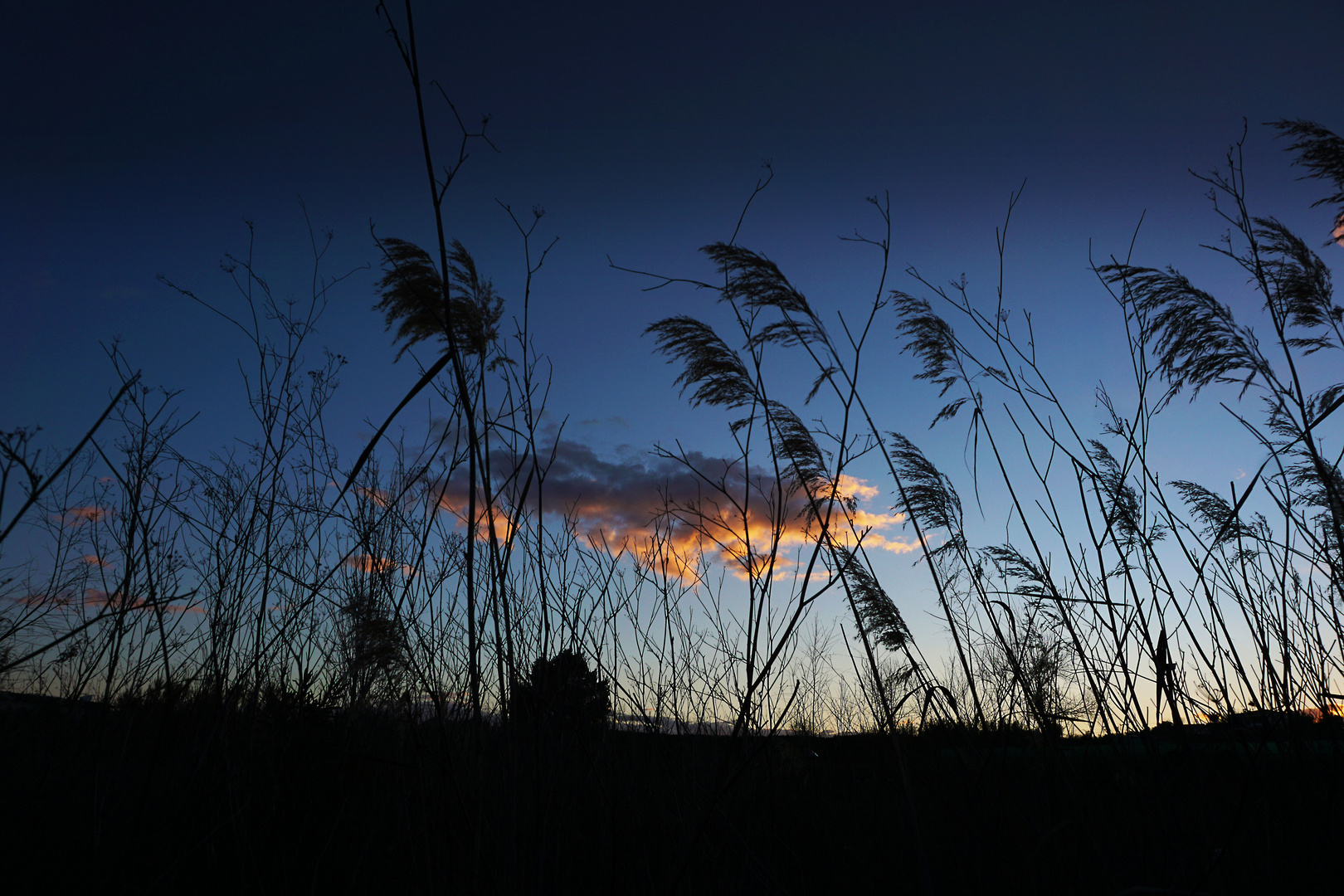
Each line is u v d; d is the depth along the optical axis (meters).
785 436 2.89
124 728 3.19
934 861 2.80
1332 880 2.22
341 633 3.23
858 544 2.85
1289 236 3.63
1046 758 2.85
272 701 3.12
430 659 2.53
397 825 2.81
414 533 3.11
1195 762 2.83
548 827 2.82
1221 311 3.65
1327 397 3.19
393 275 2.56
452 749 2.83
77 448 1.65
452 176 2.35
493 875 2.37
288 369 3.45
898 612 2.83
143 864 2.44
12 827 2.54
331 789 3.00
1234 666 3.06
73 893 2.30
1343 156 3.59
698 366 3.02
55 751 3.09
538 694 2.76
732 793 3.17
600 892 2.69
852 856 2.84
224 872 2.52
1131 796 2.72
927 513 3.74
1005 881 2.52
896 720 2.85
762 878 2.70
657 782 3.27
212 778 2.61
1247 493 3.05
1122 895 1.98
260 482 3.29
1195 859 2.44
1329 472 3.09
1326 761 2.74
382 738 3.17
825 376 2.94
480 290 2.68
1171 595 3.32
